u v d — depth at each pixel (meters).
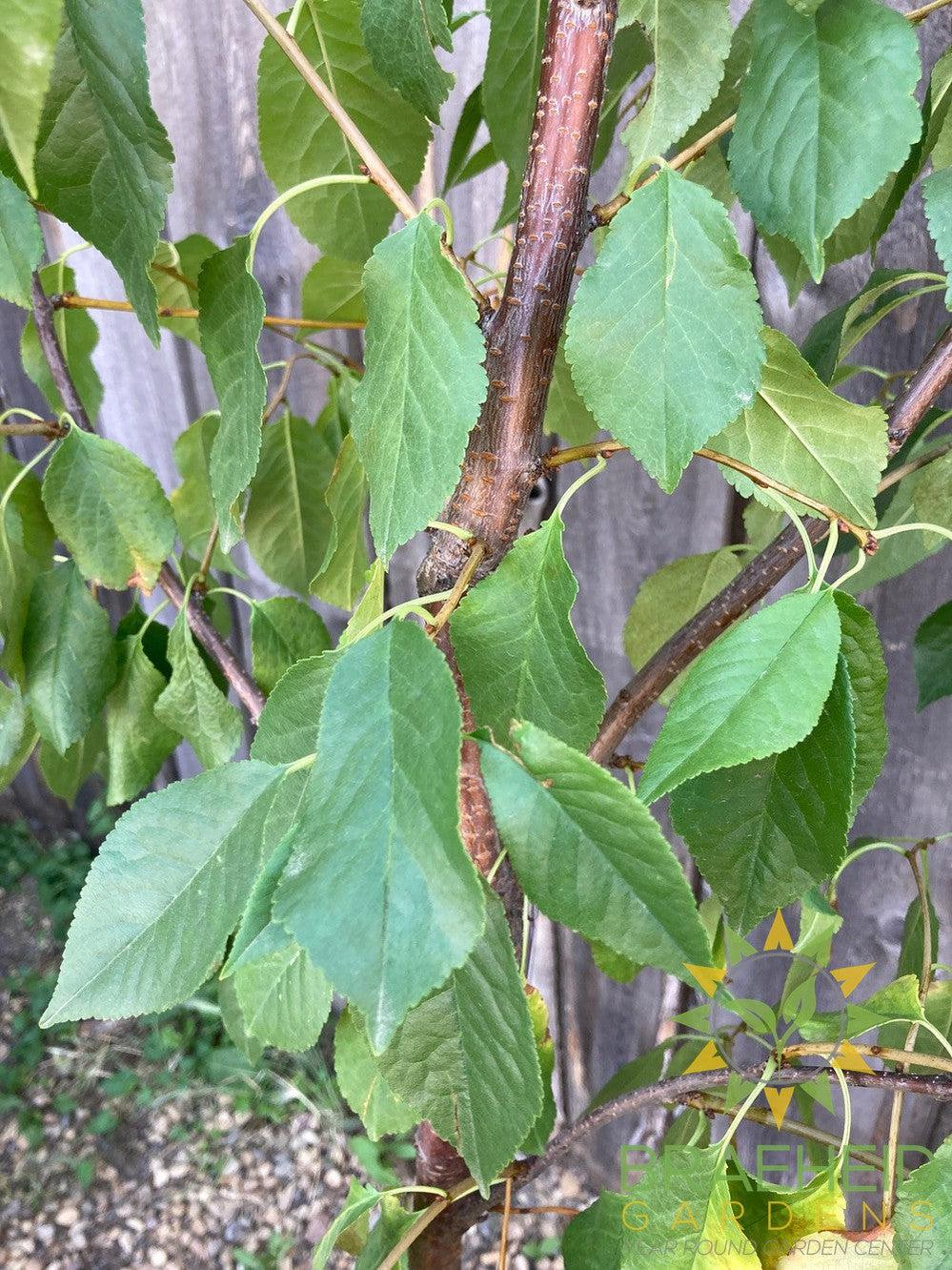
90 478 0.41
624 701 0.36
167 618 0.87
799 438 0.28
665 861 0.20
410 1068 0.25
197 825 0.22
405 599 0.71
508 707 0.24
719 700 0.21
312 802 0.18
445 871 0.16
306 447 0.52
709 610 0.34
